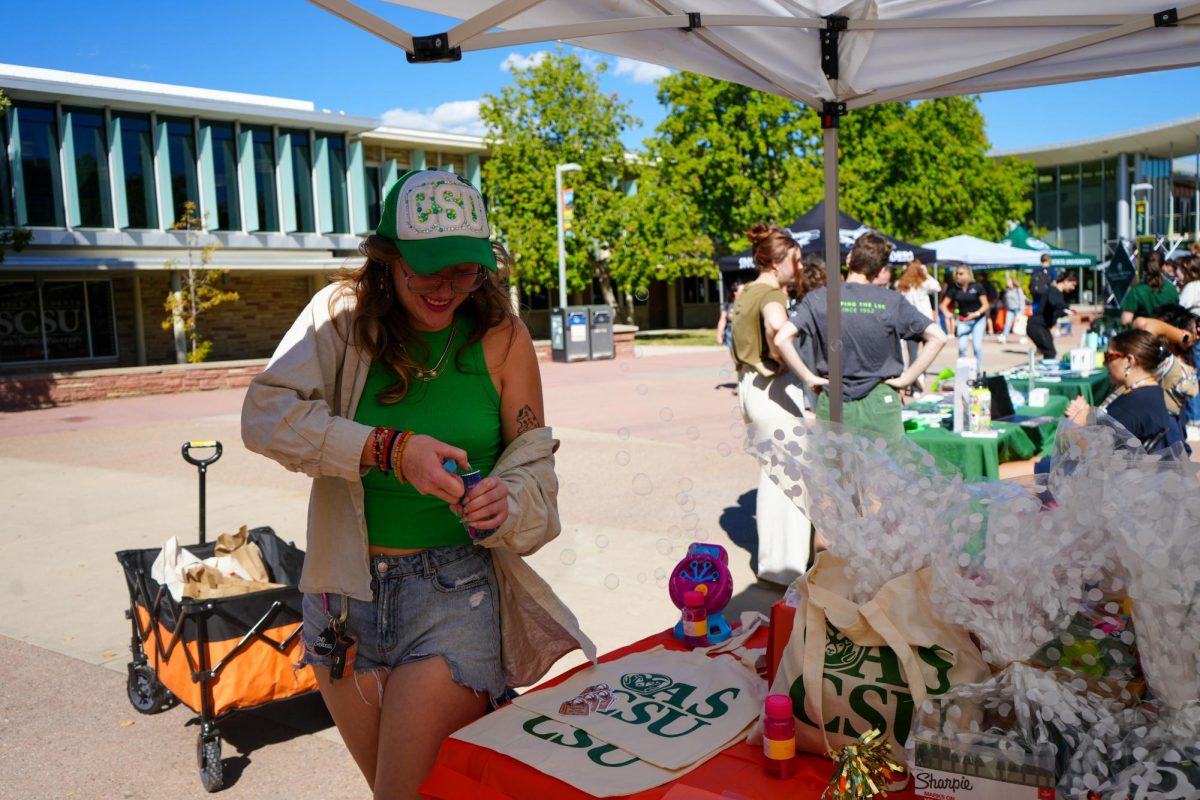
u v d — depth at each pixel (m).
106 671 4.37
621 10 2.33
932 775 1.49
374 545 1.92
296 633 3.34
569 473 8.30
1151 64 3.05
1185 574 1.41
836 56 2.86
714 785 1.63
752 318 4.48
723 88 28.11
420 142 28.80
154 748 3.61
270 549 4.00
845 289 4.45
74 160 22.38
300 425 1.75
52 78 22.73
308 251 26.08
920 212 31.03
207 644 3.22
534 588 2.01
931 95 3.27
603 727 1.84
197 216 24.11
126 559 3.79
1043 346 15.71
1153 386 4.55
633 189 34.59
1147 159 50.25
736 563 5.45
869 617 1.62
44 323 23.00
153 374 17.62
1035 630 1.53
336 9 1.83
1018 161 36.72
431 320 1.86
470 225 1.78
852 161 29.34
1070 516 1.55
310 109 26.61
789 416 4.50
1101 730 1.47
